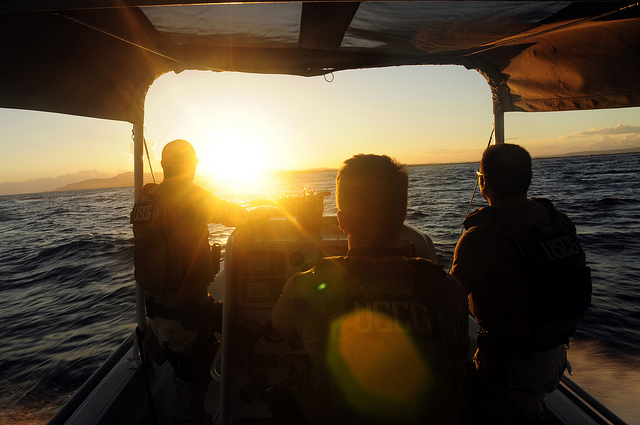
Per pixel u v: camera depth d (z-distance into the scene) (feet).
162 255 5.79
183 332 6.00
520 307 4.64
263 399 3.96
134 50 7.80
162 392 8.03
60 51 6.34
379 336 3.01
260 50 8.94
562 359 4.96
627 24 6.26
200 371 6.14
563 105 8.43
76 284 36.11
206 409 7.64
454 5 6.35
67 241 64.18
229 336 5.30
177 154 6.06
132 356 7.88
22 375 18.47
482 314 4.97
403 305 3.11
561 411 6.14
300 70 9.50
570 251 4.78
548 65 8.32
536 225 4.75
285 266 5.54
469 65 9.66
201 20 6.91
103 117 7.95
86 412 6.26
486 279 4.82
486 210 5.05
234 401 5.31
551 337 4.67
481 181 5.47
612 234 45.27
